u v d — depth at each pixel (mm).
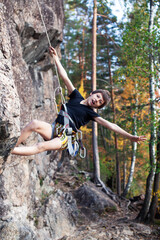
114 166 21391
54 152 10016
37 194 7129
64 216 7766
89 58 23812
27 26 5707
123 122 9047
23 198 5215
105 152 21906
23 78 5461
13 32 5078
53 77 11195
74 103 3238
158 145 8383
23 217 4785
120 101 17547
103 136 24156
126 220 9383
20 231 4227
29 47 6504
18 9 5102
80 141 3197
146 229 7973
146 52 8336
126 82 9594
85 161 21031
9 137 2359
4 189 4543
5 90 2424
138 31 8320
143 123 8398
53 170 10445
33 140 6207
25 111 5523
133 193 19000
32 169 6977
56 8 7418
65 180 12758
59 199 8414
